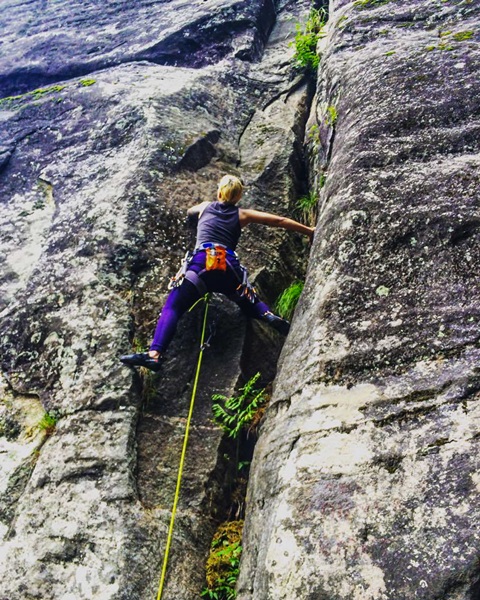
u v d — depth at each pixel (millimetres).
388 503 2619
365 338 3195
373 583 2441
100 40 7922
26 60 7996
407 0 5770
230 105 6285
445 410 2773
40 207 5363
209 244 4102
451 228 3422
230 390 4145
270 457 3291
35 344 4258
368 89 4656
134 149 5293
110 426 3730
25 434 3916
